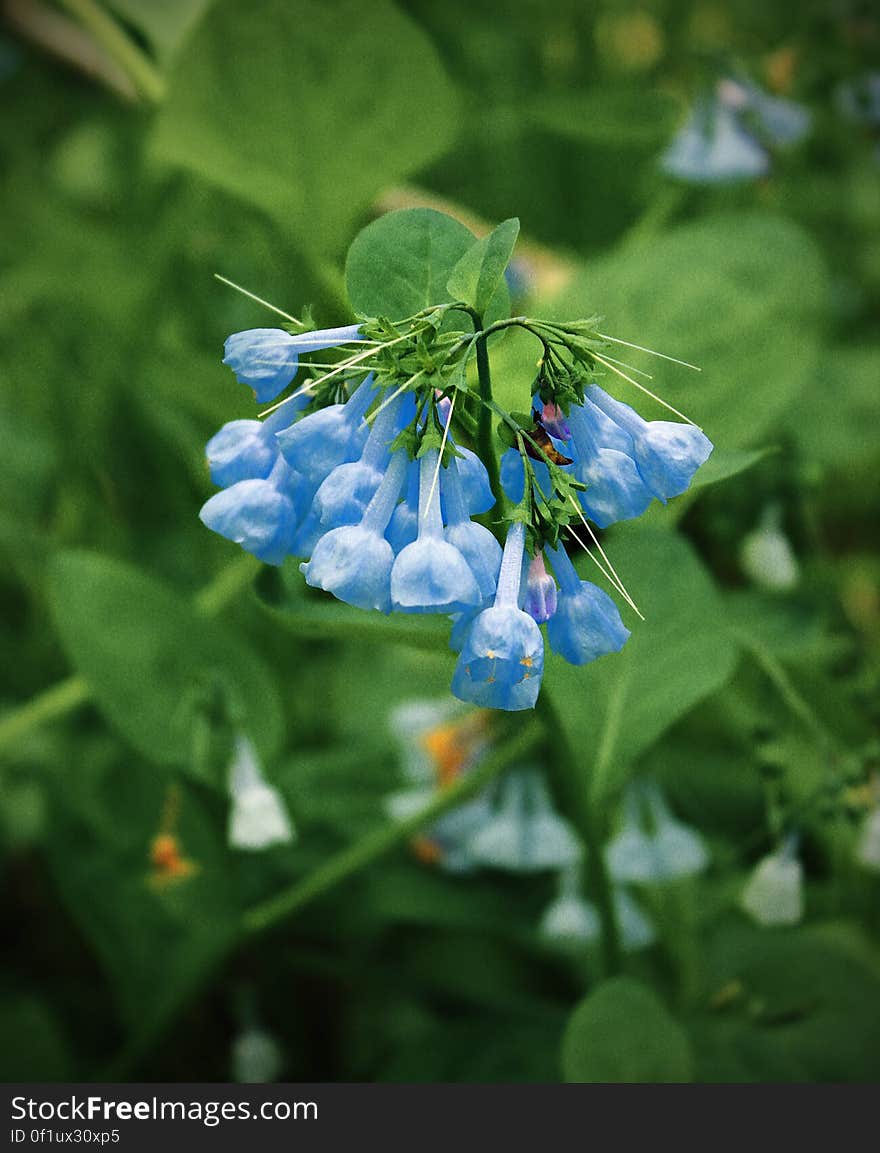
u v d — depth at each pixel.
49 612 0.54
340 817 0.48
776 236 0.41
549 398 0.28
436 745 0.46
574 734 0.36
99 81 0.65
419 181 0.71
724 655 0.36
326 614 0.32
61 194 0.69
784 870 0.40
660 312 0.40
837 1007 0.40
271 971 0.47
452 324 0.31
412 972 0.48
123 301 0.54
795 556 0.48
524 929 0.46
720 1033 0.40
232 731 0.40
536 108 0.50
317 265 0.42
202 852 0.42
